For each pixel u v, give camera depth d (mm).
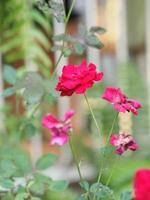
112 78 3668
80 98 3490
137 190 1059
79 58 3592
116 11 3693
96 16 3629
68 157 3662
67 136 1565
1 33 3164
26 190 1565
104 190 1411
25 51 3133
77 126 3475
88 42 1735
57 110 3543
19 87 1663
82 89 1360
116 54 3713
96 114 3232
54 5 1657
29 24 3115
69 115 1588
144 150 3277
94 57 3572
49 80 1660
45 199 2607
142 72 3881
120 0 3686
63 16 1674
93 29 1767
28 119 1973
